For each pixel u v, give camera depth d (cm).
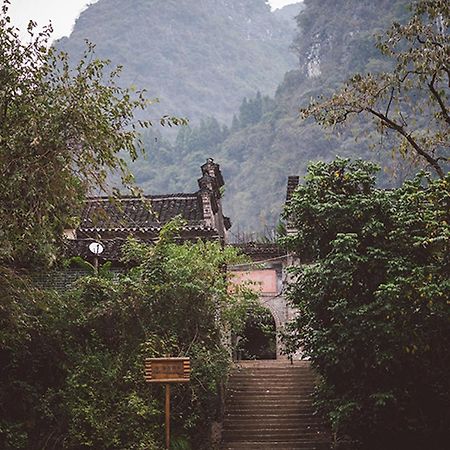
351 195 1658
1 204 1138
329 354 1526
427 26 1558
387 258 1528
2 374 1451
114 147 1207
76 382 1398
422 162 1652
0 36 1204
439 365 1512
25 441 1357
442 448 1583
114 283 1564
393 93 1681
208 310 1588
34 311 1458
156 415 1431
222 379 1638
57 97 1196
